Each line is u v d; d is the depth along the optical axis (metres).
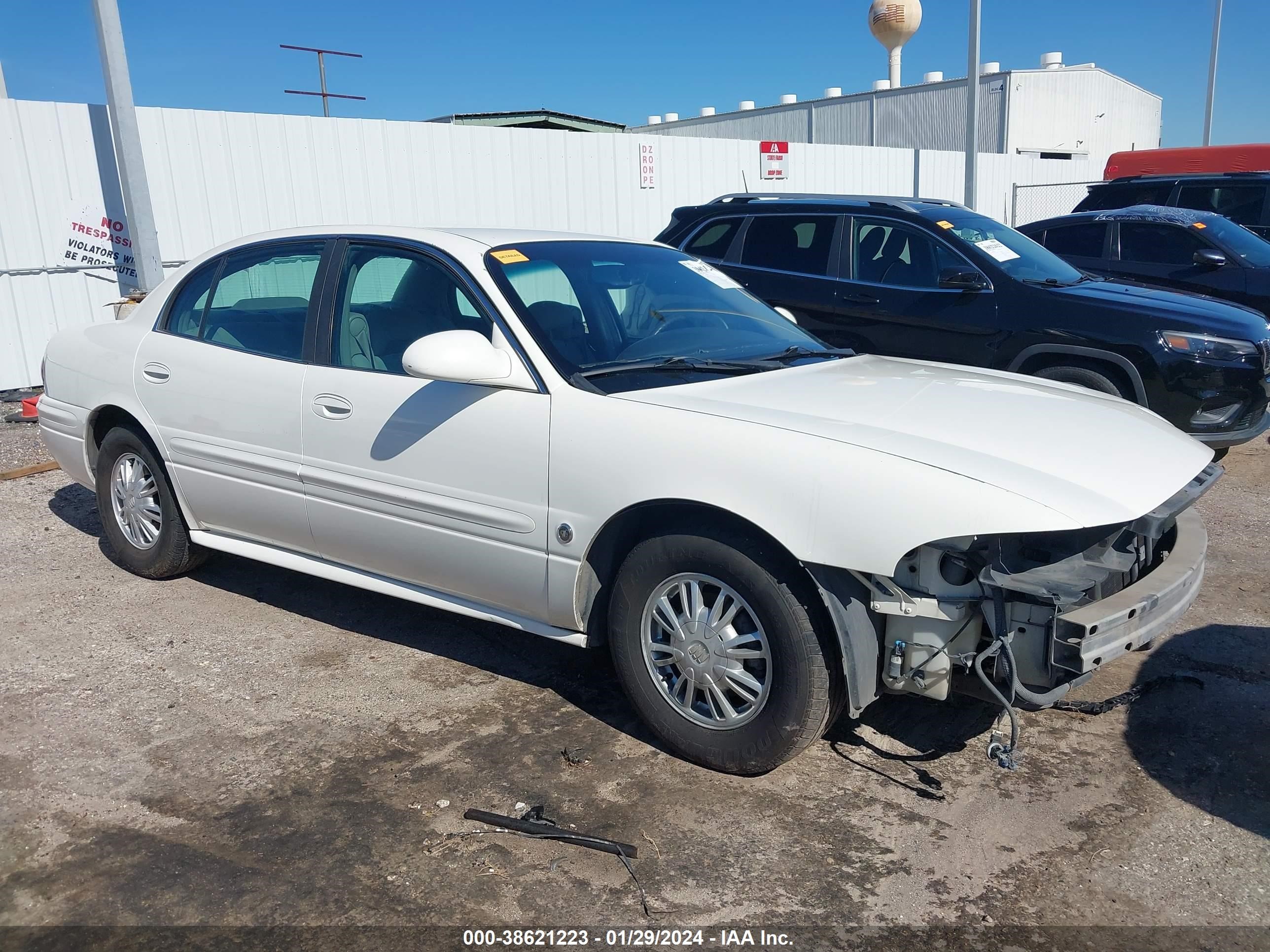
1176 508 2.98
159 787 3.15
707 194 13.95
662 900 2.64
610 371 3.43
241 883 2.69
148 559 4.87
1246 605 4.65
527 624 3.58
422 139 11.34
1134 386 6.40
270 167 10.45
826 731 3.51
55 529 5.85
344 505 3.91
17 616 4.54
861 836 2.92
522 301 3.59
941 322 7.04
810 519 2.86
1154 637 2.93
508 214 12.13
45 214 9.45
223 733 3.50
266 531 4.30
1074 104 28.36
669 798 3.11
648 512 3.27
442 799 3.09
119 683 3.88
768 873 2.75
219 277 4.51
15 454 7.64
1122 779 3.23
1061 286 6.82
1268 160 14.68
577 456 3.26
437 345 3.29
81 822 2.96
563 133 12.34
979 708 3.70
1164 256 9.30
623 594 3.31
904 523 2.74
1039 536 2.85
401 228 4.02
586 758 3.34
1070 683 2.80
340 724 3.57
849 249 7.50
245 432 4.20
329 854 2.82
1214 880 2.72
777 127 31.78
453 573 3.69
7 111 9.12
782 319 4.43
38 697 3.76
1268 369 6.37
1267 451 7.80
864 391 3.46
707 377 3.53
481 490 3.50
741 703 3.23
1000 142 26.88
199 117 9.96
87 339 5.05
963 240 7.08
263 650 4.19
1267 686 3.85
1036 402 3.50
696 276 4.43
